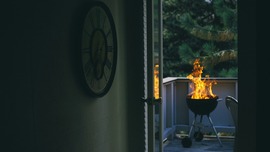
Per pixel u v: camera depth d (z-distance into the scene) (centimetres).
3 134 211
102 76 336
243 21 243
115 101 373
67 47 283
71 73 289
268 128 227
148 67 363
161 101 364
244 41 243
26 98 232
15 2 223
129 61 400
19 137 225
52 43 262
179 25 1127
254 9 238
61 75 274
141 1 394
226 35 982
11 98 218
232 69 959
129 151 406
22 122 228
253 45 239
